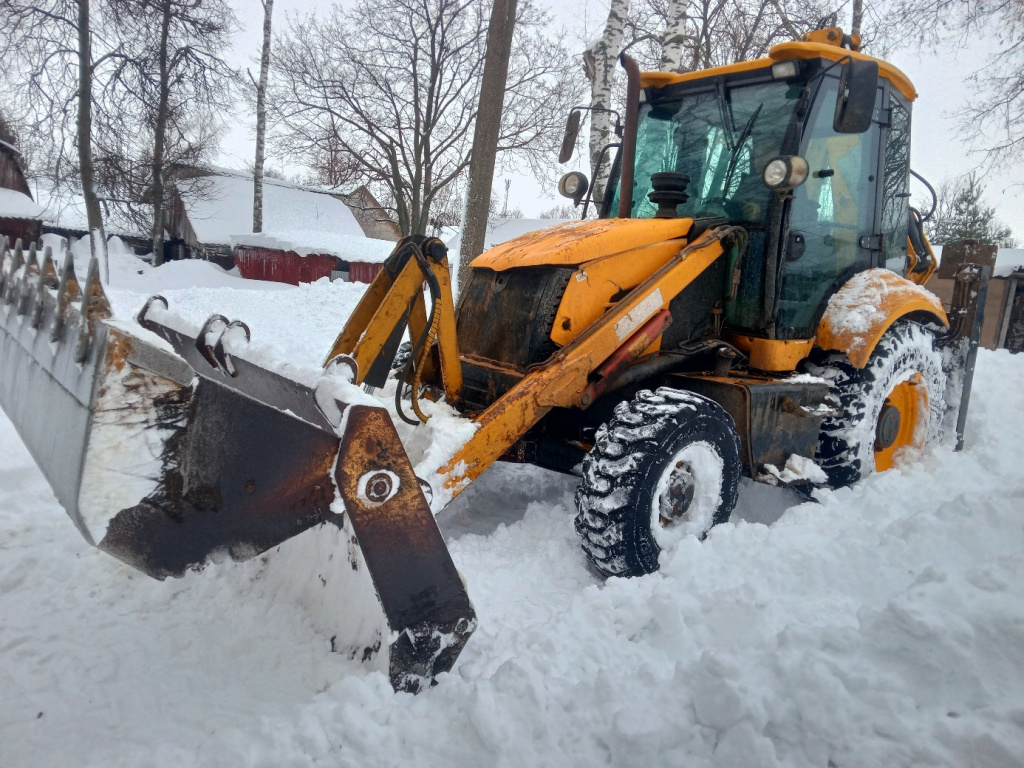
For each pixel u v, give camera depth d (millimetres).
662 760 1813
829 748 1791
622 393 3686
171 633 2494
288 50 22422
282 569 2721
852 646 2070
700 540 3162
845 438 3879
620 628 2449
